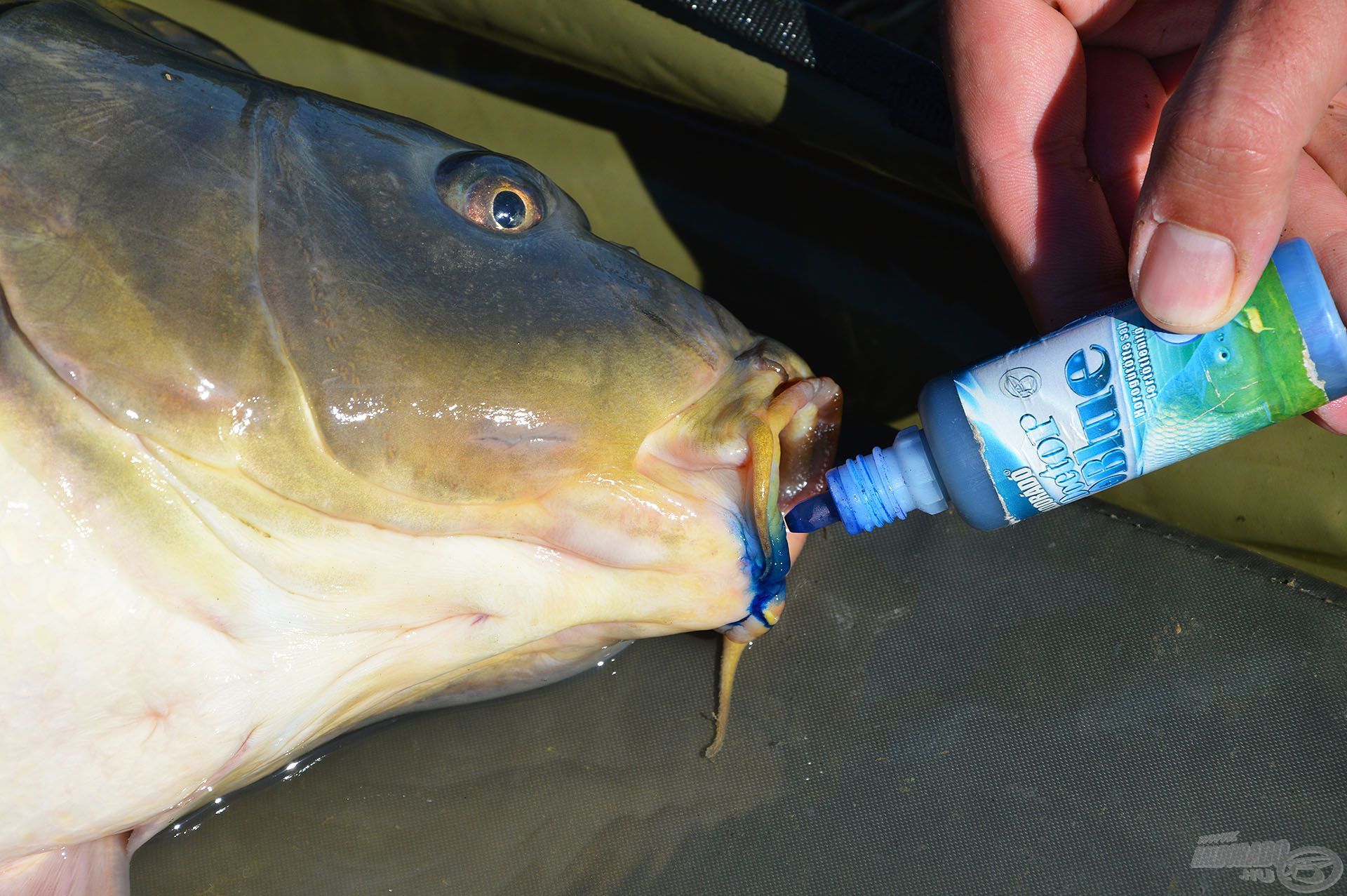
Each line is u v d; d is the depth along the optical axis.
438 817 0.36
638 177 0.42
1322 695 0.35
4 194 0.29
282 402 0.29
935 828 0.35
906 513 0.32
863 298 0.41
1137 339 0.30
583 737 0.36
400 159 0.31
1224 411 0.30
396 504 0.30
